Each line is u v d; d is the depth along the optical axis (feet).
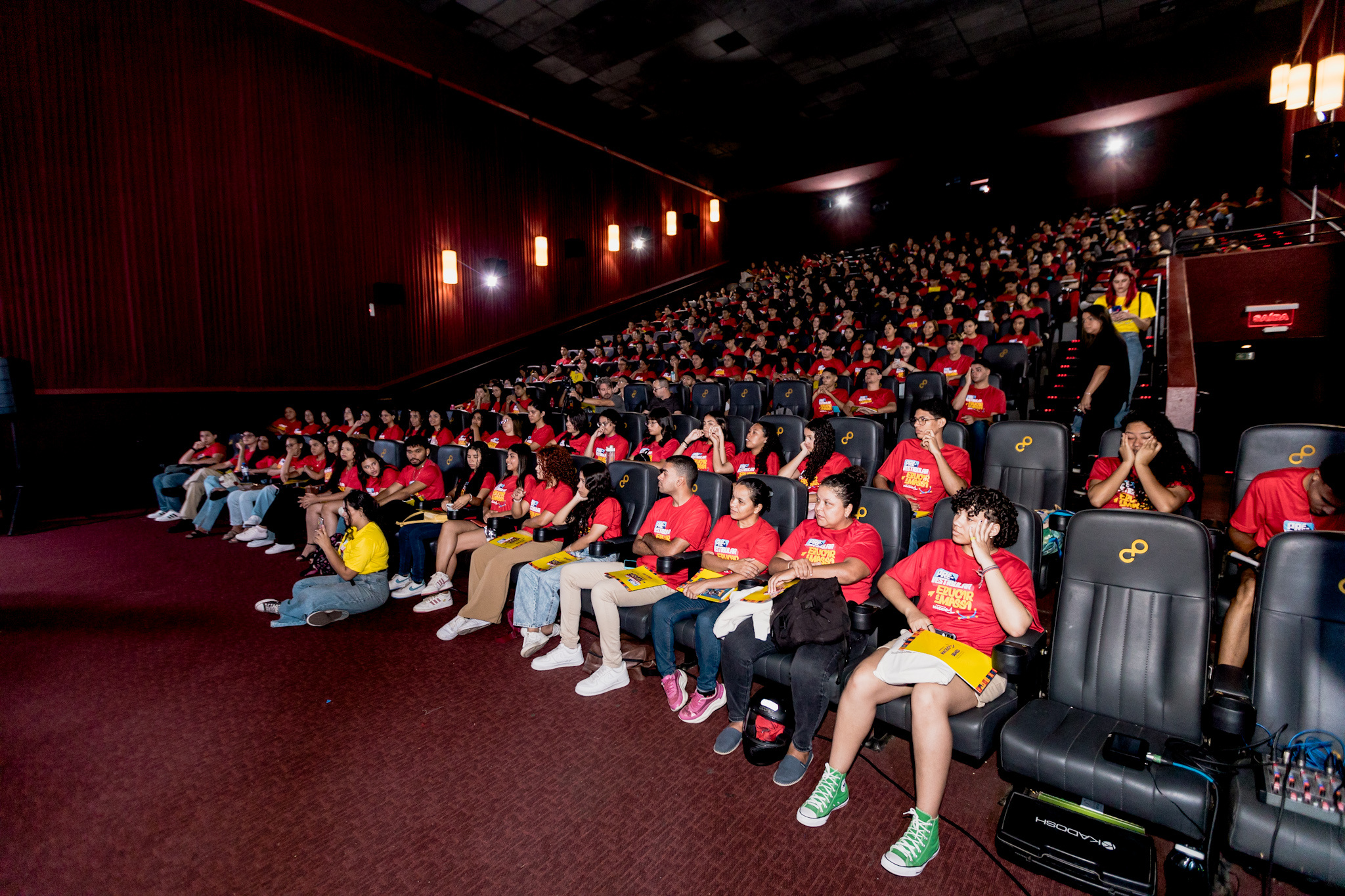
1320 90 18.62
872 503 9.40
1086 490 11.81
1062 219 44.19
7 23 20.86
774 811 7.07
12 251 21.16
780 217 56.75
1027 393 19.27
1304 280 17.51
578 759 8.07
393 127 31.48
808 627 7.65
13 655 11.30
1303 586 5.88
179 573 16.11
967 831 6.70
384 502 16.01
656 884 6.08
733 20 31.01
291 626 12.46
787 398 20.56
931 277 36.37
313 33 28.25
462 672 10.54
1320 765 5.25
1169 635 6.38
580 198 42.14
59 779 7.82
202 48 25.03
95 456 22.79
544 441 20.65
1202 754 5.48
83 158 22.41
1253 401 18.98
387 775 7.78
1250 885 5.78
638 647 10.30
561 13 30.27
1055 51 35.40
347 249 29.71
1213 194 39.40
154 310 24.04
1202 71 33.96
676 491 10.43
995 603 6.96
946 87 39.34
